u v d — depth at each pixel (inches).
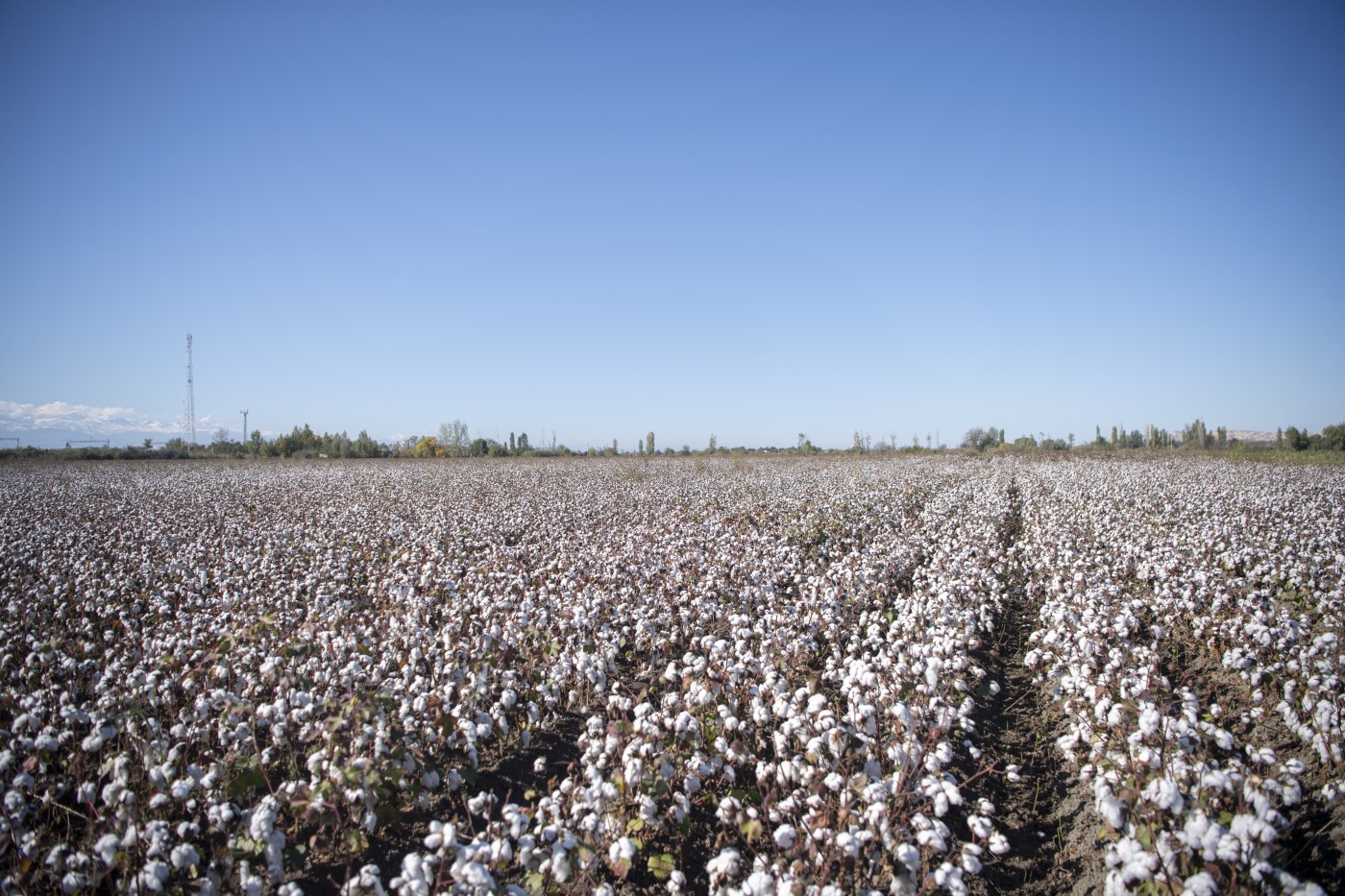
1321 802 194.7
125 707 199.3
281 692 209.3
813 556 452.4
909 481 945.5
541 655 262.8
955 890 146.6
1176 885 140.0
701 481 951.0
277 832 149.9
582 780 194.5
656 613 309.3
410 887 132.7
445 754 214.2
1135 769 178.4
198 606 331.6
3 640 272.5
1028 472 1179.3
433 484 961.5
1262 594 331.9
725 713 205.0
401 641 261.3
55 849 146.8
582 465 1446.9
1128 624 304.8
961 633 278.1
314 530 536.4
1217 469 1188.5
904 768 179.8
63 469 1379.2
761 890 137.1
